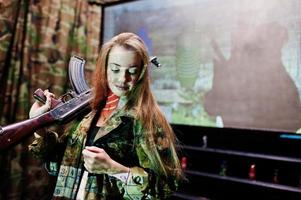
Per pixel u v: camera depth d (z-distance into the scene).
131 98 0.94
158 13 2.51
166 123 0.96
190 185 2.28
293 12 1.94
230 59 2.15
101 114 1.01
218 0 2.21
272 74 1.99
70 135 1.03
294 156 2.05
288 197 1.93
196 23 2.31
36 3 2.31
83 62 1.15
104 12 2.80
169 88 2.42
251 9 2.08
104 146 0.92
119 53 0.92
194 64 2.31
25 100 2.25
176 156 0.95
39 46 2.35
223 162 2.21
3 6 2.11
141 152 0.90
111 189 0.91
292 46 1.93
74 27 2.60
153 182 0.88
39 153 1.04
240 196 2.12
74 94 1.06
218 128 2.22
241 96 2.10
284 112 1.95
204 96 2.26
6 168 2.19
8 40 2.15
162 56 2.47
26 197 2.32
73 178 0.96
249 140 2.22
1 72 2.13
